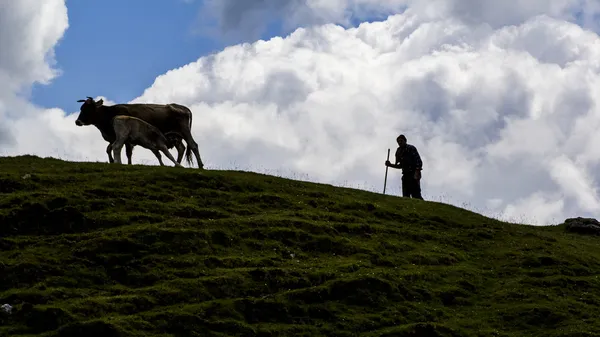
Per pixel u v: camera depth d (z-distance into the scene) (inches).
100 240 1298.0
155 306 1154.7
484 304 1289.4
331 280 1266.0
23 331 1072.2
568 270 1435.8
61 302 1139.9
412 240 1515.7
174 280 1221.1
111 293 1186.6
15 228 1334.9
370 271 1326.3
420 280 1332.4
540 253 1508.4
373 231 1509.6
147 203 1460.4
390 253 1433.3
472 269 1416.1
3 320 1091.9
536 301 1290.6
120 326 1067.9
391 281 1291.8
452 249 1507.1
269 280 1251.8
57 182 1525.6
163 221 1407.5
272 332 1131.3
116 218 1387.8
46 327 1082.1
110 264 1256.8
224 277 1232.8
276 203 1563.7
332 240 1419.8
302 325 1163.3
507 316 1239.5
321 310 1197.1
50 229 1347.2
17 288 1179.9
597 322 1223.5
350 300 1233.4
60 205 1403.8
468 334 1171.9
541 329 1210.6
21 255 1251.8
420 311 1234.6
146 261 1268.5
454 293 1305.4
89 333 1058.1
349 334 1151.6
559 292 1341.0
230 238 1369.3
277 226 1434.5
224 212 1481.3
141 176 1576.0
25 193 1435.8
